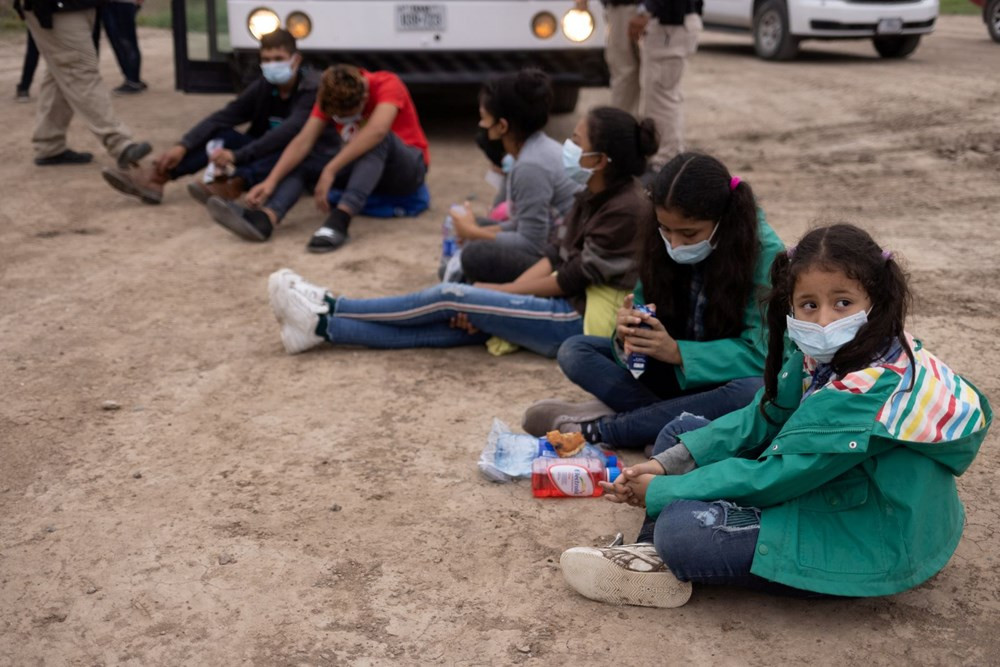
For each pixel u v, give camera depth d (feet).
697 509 8.77
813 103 32.04
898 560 8.35
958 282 16.80
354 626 8.99
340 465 11.73
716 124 29.89
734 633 8.79
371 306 14.78
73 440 12.38
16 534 10.43
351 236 20.54
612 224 12.64
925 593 9.25
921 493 8.30
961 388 8.49
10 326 15.96
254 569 9.81
